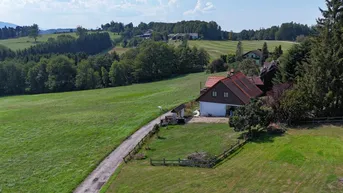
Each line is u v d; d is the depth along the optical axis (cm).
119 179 3325
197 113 5894
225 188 2858
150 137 4722
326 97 4409
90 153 4378
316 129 4178
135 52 15150
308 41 6066
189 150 3972
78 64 14138
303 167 3116
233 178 3038
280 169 3123
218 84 5509
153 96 8575
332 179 2839
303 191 2681
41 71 13050
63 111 7469
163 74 13875
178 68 14438
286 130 4244
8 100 10494
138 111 6650
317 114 4575
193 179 3112
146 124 5556
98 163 3991
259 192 2730
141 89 10462
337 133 3956
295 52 6119
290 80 6034
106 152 4347
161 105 7019
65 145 4844
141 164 3703
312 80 4547
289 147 3591
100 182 3434
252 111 4066
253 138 4075
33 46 19512
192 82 10750
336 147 3500
